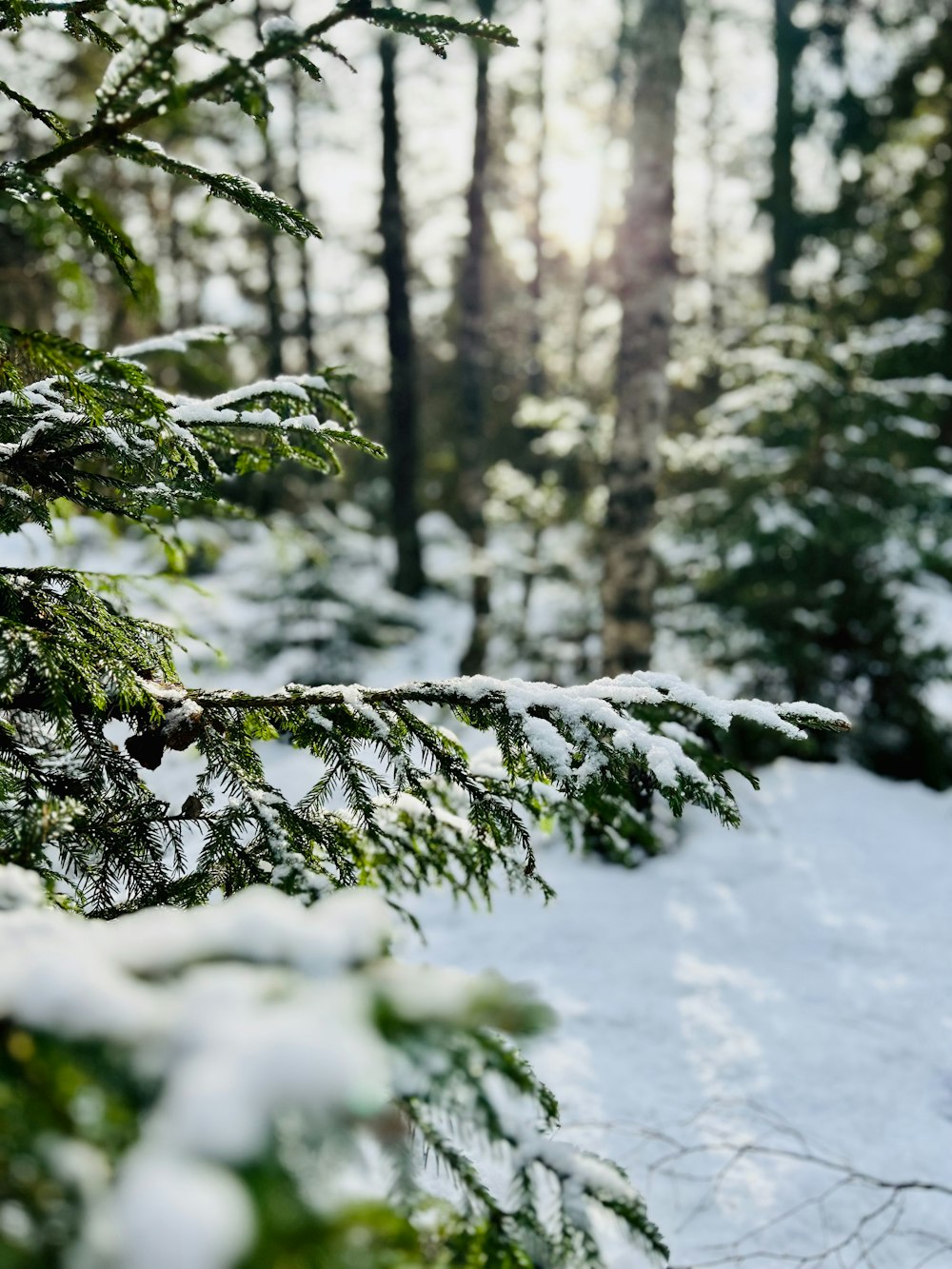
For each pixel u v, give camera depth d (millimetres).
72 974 570
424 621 12031
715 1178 3188
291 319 14570
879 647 7441
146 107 1263
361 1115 567
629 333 6371
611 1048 3912
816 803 6406
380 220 13000
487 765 1856
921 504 7711
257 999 565
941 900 5363
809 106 13805
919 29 12695
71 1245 500
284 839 1537
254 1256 444
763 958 4676
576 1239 921
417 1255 663
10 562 3707
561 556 9906
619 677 1785
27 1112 544
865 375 8242
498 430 18453
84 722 1538
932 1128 3477
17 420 1640
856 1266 2873
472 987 575
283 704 1676
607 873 5414
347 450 18266
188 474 1827
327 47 1265
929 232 13492
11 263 4191
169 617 5246
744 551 7797
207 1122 452
